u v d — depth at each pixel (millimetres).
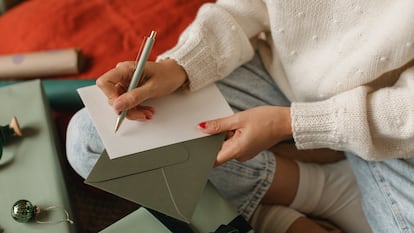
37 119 900
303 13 803
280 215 915
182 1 1380
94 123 735
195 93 820
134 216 725
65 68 1219
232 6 894
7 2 1503
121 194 643
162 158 696
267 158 897
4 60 1245
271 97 947
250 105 913
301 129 750
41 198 771
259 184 894
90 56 1265
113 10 1369
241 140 756
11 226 734
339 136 744
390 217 812
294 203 950
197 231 714
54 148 857
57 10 1357
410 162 802
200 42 834
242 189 901
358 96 736
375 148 750
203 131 741
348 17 774
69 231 734
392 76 803
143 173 672
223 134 743
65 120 1166
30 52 1271
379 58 749
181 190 654
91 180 656
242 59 897
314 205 953
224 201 749
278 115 768
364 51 764
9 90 956
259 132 758
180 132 740
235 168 869
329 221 981
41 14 1358
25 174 810
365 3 744
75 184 1236
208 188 765
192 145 722
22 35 1335
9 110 918
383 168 822
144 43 761
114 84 760
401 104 715
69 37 1309
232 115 767
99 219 1191
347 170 979
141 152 701
